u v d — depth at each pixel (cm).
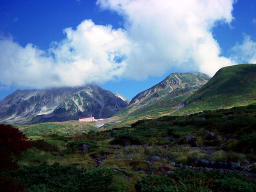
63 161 1619
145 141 3241
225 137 2700
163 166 1455
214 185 876
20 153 1575
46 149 2130
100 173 990
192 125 4416
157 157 1881
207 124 4050
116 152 2248
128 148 2530
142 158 1844
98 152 2211
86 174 1002
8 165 1099
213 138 2792
